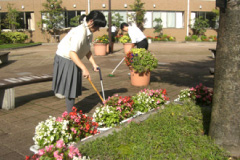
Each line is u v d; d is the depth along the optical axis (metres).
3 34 21.97
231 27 2.27
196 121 3.23
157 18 26.02
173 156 2.33
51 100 4.89
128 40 13.91
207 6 27.02
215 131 2.54
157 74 7.87
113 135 2.80
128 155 2.42
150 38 25.02
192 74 7.89
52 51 16.36
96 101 4.73
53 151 1.99
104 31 24.88
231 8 2.24
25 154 2.71
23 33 23.22
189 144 2.55
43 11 23.81
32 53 15.14
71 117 2.71
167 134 2.82
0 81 4.37
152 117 3.36
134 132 2.87
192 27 26.84
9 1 24.77
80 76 3.55
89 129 2.84
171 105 3.92
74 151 2.03
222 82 2.41
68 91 3.38
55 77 3.41
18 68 9.53
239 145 2.42
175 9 26.22
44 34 24.94
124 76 7.50
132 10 24.88
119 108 3.20
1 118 3.86
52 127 2.46
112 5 24.86
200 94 4.18
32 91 5.72
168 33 26.62
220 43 2.39
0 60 10.04
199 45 21.95
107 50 14.30
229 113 2.40
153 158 2.34
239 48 2.27
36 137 2.49
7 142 3.01
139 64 5.82
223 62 2.38
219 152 2.40
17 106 4.48
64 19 24.69
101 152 2.39
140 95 3.82
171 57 12.81
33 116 3.94
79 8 24.48
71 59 3.36
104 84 6.33
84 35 3.26
